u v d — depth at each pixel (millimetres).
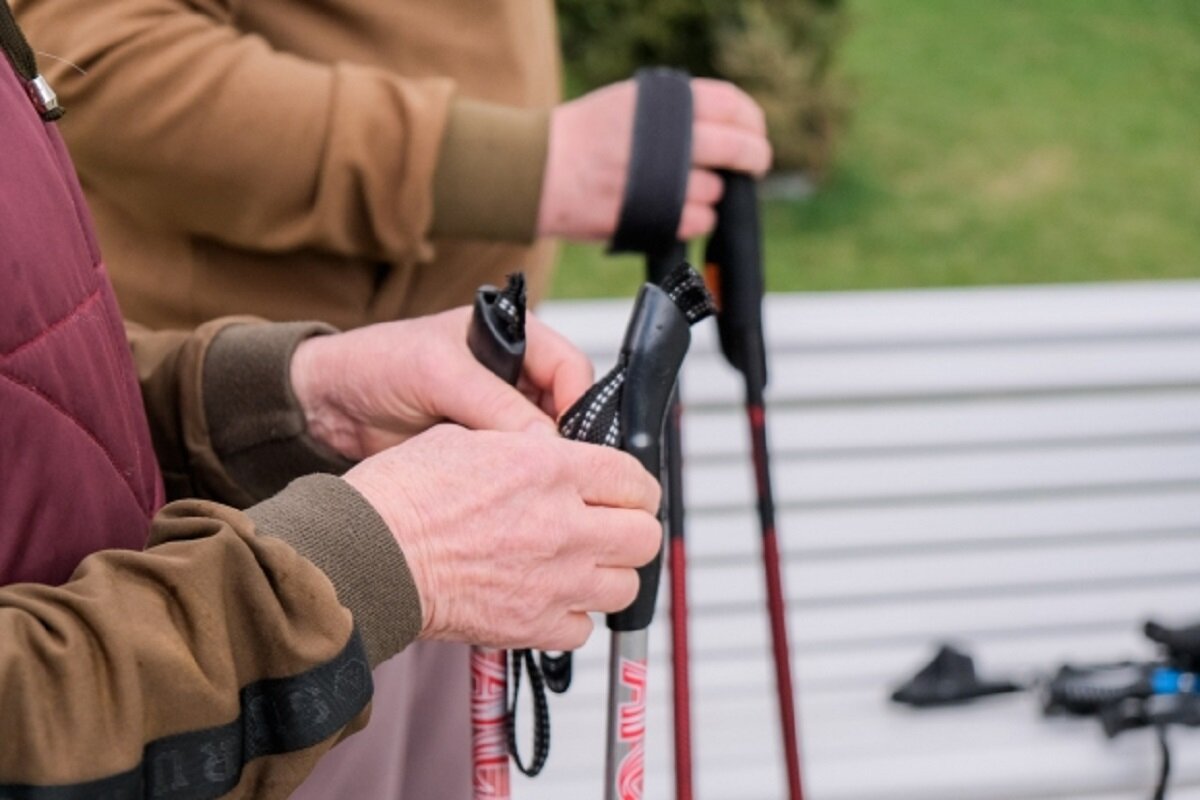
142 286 1466
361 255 1472
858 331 2344
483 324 1101
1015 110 6277
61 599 767
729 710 2174
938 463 2383
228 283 1465
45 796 725
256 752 831
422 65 1490
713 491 2324
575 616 1006
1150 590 2426
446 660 1565
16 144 834
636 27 5453
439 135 1400
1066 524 2416
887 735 2094
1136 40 6844
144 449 993
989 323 2379
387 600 875
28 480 812
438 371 1113
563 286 5145
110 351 920
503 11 1501
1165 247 5418
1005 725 2109
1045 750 2041
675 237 1416
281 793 843
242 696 820
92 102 1363
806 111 5578
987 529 2391
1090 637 2371
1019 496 2408
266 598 809
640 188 1389
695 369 2316
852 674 2268
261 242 1425
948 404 2385
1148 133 6133
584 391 1138
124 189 1416
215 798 797
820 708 2180
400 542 900
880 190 5734
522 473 943
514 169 1422
